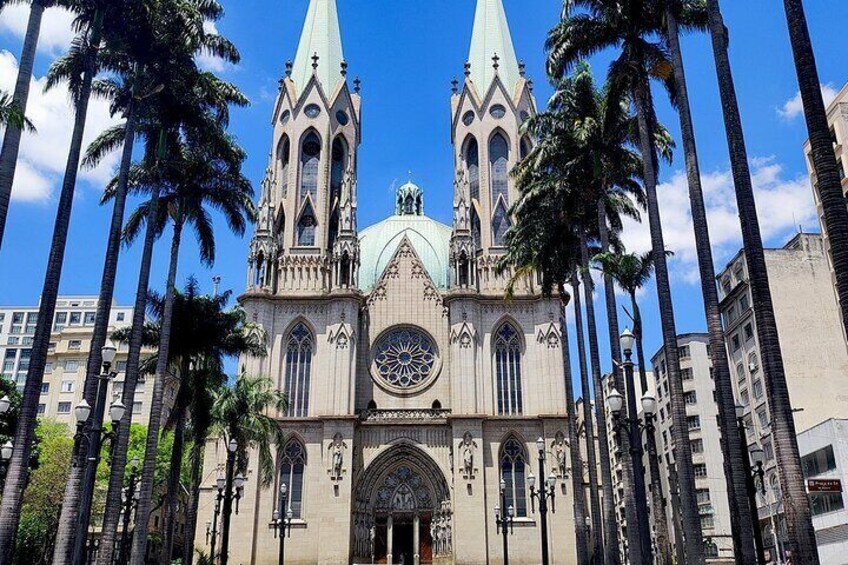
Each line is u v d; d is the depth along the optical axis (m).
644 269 51.22
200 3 43.44
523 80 88.44
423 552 71.88
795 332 79.06
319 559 67.38
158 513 109.56
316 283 79.06
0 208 28.14
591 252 52.97
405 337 79.06
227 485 49.12
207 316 51.38
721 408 30.86
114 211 39.62
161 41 40.06
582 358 51.25
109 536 37.50
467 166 85.50
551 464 71.31
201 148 47.34
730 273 90.94
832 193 21.00
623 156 45.56
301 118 85.88
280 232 82.00
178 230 47.47
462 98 87.38
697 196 32.09
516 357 76.69
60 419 133.62
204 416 53.06
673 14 35.12
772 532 76.25
